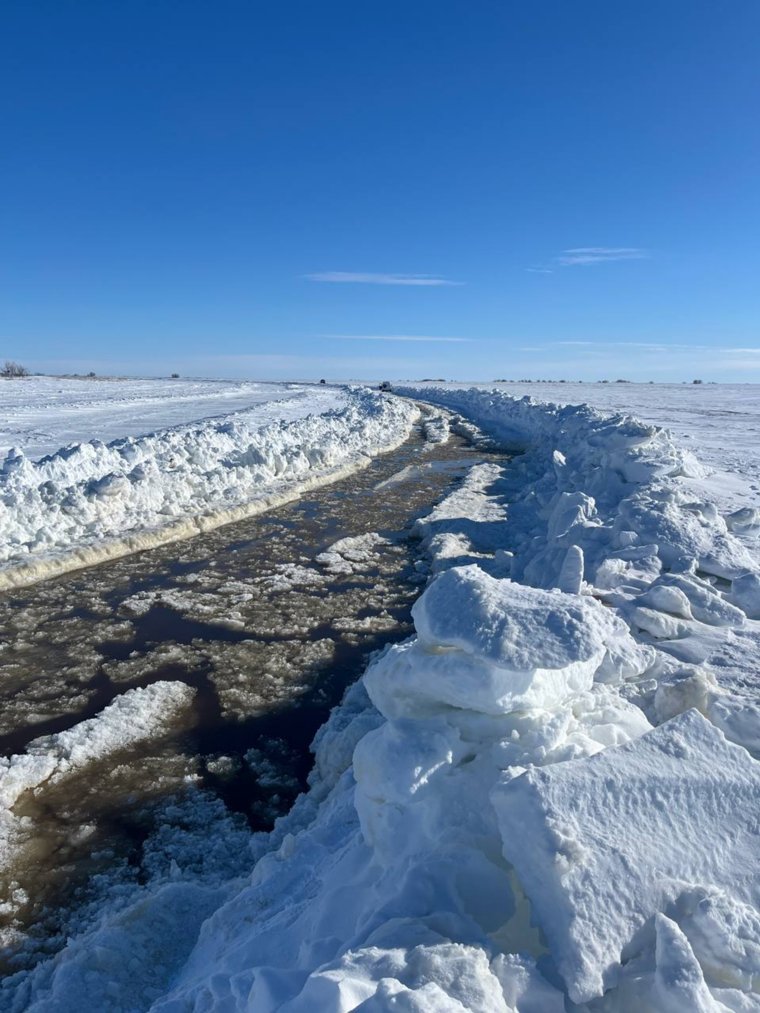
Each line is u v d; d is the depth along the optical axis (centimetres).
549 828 246
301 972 252
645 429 1291
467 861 269
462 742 310
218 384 7912
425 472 1936
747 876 255
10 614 856
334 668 725
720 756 289
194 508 1314
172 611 875
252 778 541
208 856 454
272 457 1672
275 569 1055
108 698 656
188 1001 286
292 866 375
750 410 3806
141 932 362
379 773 301
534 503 1351
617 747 287
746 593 662
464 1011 196
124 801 508
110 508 1200
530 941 247
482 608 306
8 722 612
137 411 3478
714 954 228
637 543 791
